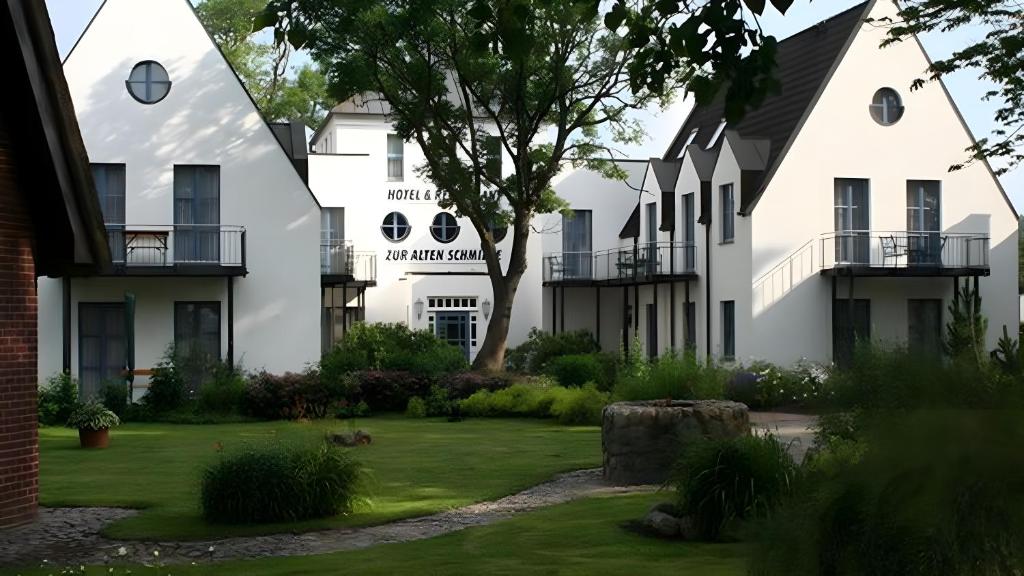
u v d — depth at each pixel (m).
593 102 30.33
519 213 30.89
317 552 9.49
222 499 11.02
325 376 26.31
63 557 9.50
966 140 30.95
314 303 28.98
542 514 11.12
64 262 12.17
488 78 29.45
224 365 27.17
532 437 20.16
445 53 29.28
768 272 29.94
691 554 8.64
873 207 30.47
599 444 18.69
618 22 7.66
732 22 6.85
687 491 9.47
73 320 27.70
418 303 38.91
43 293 27.33
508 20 7.50
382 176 39.25
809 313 30.11
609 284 38.16
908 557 3.07
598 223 41.41
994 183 31.11
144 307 28.06
